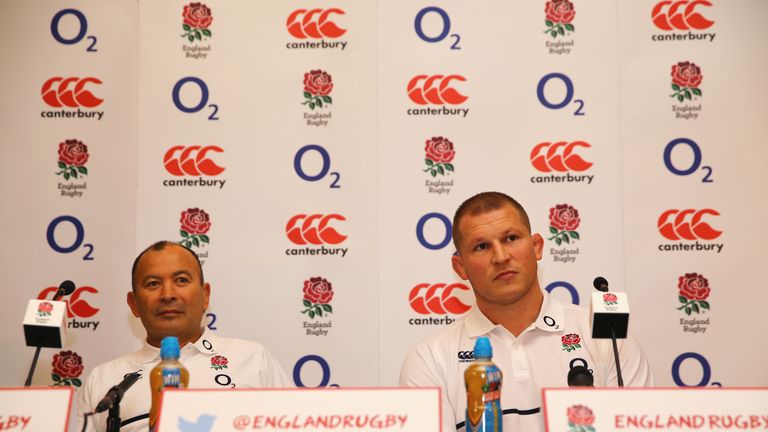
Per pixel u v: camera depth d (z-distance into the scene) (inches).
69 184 133.3
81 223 132.6
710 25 133.6
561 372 101.4
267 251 131.6
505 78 133.6
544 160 132.2
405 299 130.3
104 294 131.2
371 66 134.4
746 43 133.3
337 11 134.7
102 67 134.9
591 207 131.0
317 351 129.7
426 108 133.6
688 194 131.0
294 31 135.0
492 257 102.0
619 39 133.9
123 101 134.5
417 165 132.6
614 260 130.0
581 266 130.0
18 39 134.9
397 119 133.6
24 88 134.5
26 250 131.9
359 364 129.4
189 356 115.2
